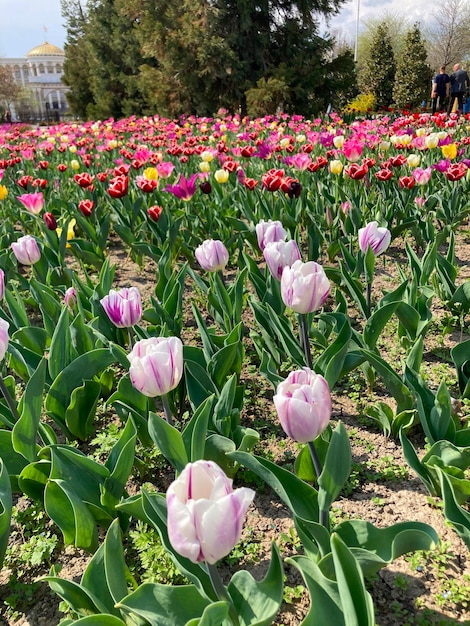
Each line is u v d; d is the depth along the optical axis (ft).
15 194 6.87
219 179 5.41
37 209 4.57
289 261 2.16
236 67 21.45
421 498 2.09
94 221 5.42
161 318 2.81
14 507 2.25
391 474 2.20
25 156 9.00
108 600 1.50
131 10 25.88
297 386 1.32
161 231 4.53
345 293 3.67
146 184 4.82
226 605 1.12
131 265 5.18
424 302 2.83
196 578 1.34
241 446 1.98
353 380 2.89
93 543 1.83
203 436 1.60
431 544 1.32
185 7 21.94
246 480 2.24
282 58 22.11
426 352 3.13
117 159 8.70
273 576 1.31
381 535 1.49
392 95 30.78
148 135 11.85
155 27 22.29
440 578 1.74
